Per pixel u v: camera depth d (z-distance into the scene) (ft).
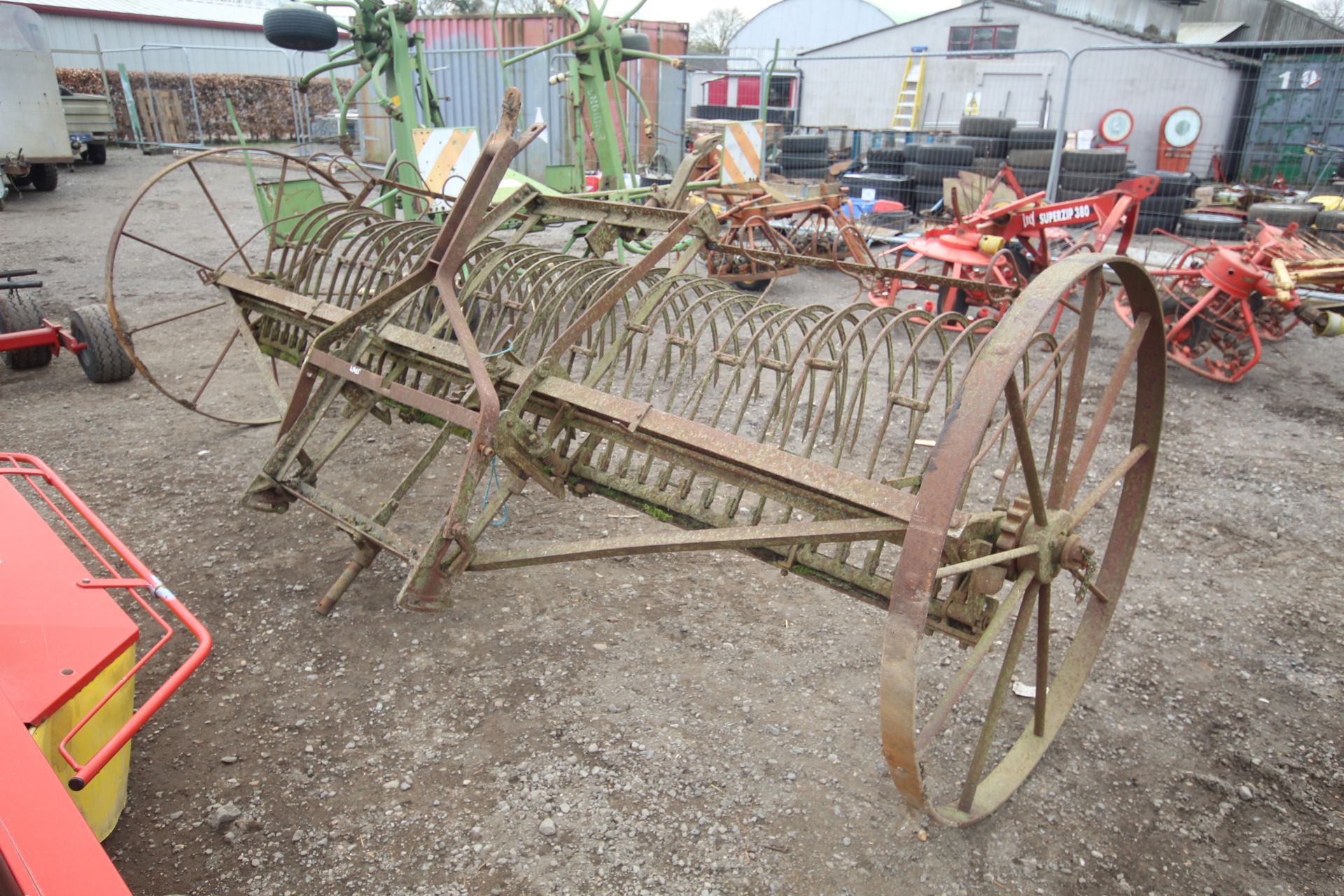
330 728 9.31
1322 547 13.44
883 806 8.49
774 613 11.64
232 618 11.06
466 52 41.86
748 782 8.73
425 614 11.28
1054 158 32.71
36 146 43.32
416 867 7.67
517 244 12.76
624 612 11.53
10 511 8.13
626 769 8.84
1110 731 9.66
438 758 8.93
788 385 9.34
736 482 8.42
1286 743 9.50
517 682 10.11
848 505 7.57
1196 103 46.50
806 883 7.63
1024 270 24.07
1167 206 36.45
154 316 23.57
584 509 14.30
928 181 38.68
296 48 22.15
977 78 50.83
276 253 31.37
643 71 47.50
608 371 9.96
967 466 5.58
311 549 12.67
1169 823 8.43
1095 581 10.03
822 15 73.10
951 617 7.95
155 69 69.51
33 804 5.07
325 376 11.12
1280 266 19.07
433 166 23.00
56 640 6.55
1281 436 17.75
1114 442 17.40
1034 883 7.75
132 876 7.47
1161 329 8.39
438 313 11.69
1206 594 12.22
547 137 43.21
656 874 7.67
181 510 13.61
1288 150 46.98
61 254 31.07
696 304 10.77
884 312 9.80
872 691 10.18
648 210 11.92
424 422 11.49
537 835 8.04
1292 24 65.31
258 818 8.13
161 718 9.36
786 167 43.16
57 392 18.22
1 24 40.96
